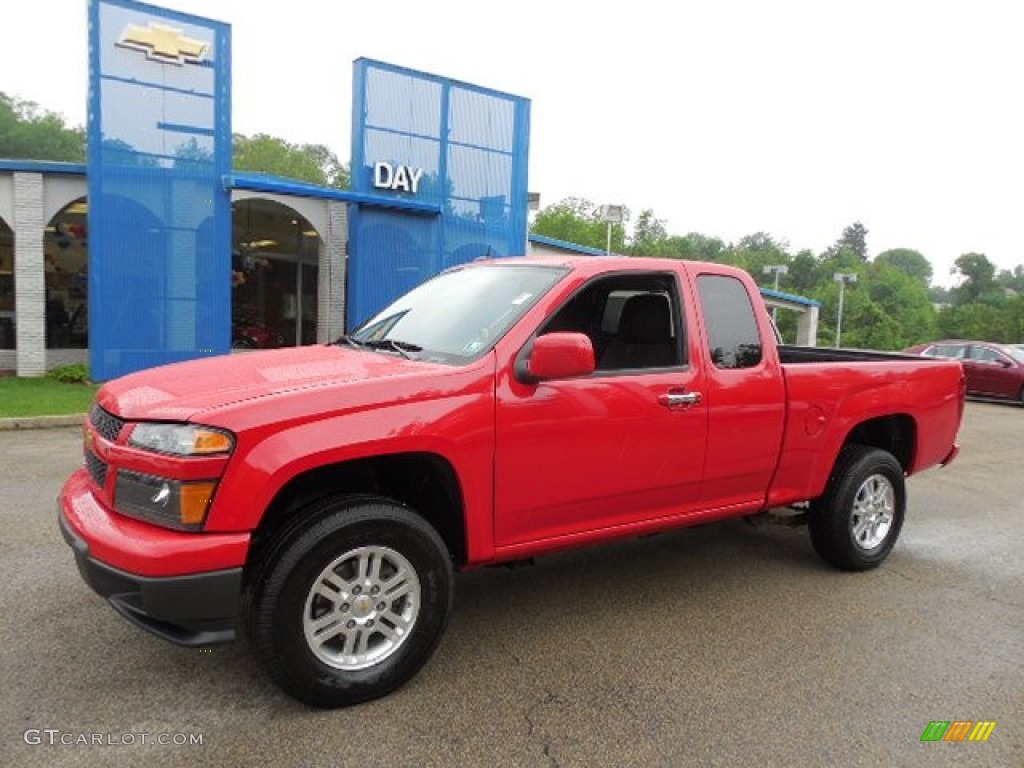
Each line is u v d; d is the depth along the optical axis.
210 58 14.34
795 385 4.71
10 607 4.10
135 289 14.15
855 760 3.04
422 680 3.54
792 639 4.14
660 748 3.06
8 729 3.01
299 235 21.42
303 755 2.91
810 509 5.23
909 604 4.74
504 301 3.98
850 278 51.34
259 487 2.97
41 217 14.84
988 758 3.09
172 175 14.27
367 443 3.18
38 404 11.34
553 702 3.38
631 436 3.99
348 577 3.28
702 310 4.39
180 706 3.21
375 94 16.69
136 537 2.91
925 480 8.98
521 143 18.81
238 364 3.71
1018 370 18.73
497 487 3.60
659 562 5.38
